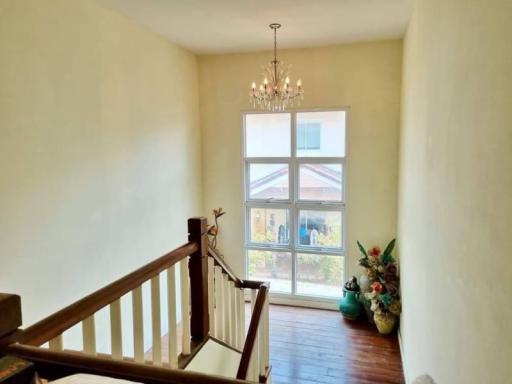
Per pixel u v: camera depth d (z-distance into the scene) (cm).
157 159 416
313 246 508
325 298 504
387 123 458
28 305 257
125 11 338
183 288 237
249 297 530
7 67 238
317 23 379
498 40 117
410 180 332
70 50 289
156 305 204
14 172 245
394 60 447
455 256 167
